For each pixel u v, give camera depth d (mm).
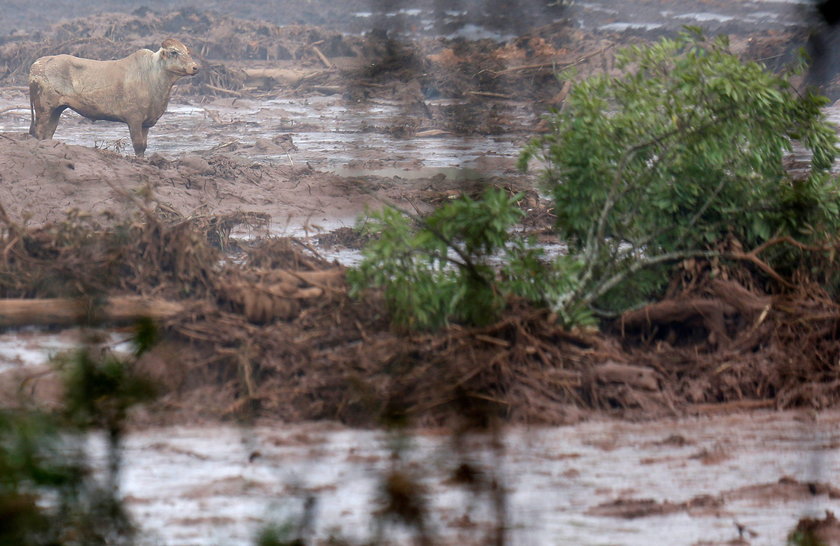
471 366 25766
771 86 30844
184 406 24797
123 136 88938
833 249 31172
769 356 28719
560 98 86000
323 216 55781
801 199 31250
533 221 49812
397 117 91125
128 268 31328
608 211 30516
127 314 27672
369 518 17125
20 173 54531
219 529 17688
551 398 26391
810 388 27750
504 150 66875
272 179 63250
